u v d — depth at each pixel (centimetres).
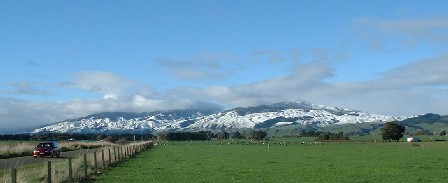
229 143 17550
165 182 3125
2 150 6431
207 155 7481
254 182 3206
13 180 2078
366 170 4288
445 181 3312
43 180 2734
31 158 5797
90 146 10725
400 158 6425
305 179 3441
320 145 13688
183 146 13550
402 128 17762
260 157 6825
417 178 3519
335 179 3447
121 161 5306
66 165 3600
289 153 8269
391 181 3312
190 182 3158
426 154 7625
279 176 3669
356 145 13250
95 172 3581
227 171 4128
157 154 7738
